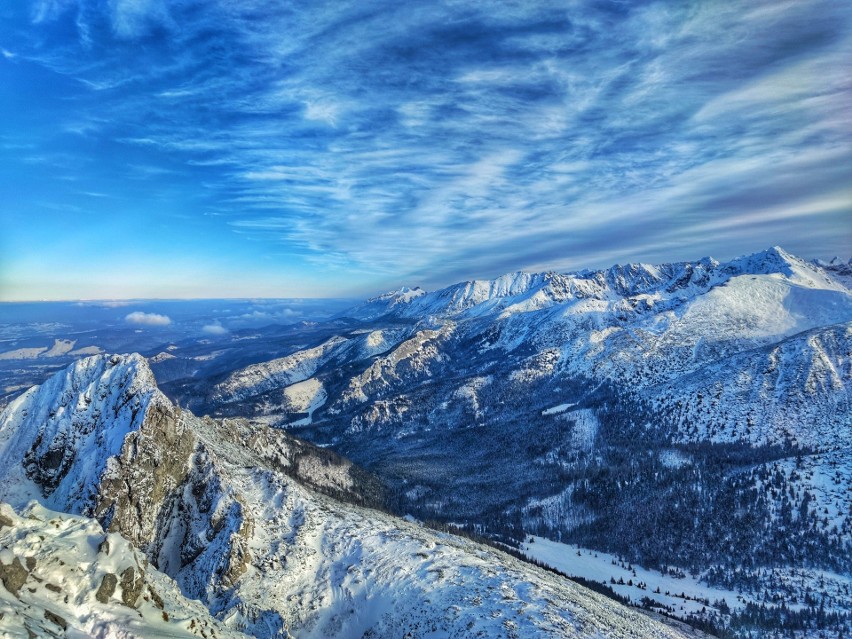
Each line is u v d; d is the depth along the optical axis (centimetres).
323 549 7506
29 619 2139
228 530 7050
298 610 6406
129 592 2842
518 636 5184
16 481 7431
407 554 7394
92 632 2427
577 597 7756
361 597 6562
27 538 2700
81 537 3041
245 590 6438
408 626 5884
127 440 7362
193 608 3594
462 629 5500
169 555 7106
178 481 7856
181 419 8338
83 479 7269
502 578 6831
